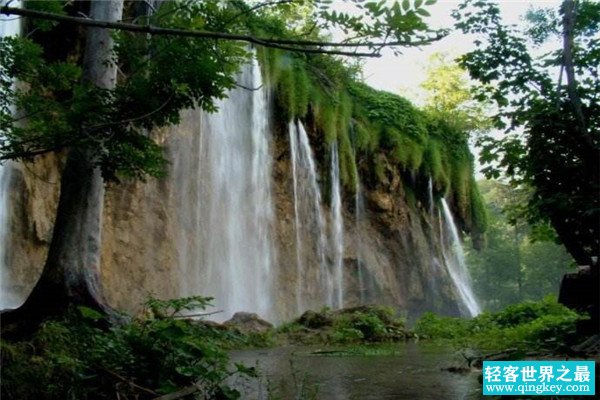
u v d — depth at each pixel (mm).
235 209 22797
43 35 15797
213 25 4809
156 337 4230
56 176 16453
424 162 30906
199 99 5262
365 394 4949
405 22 2832
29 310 6664
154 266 19031
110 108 5035
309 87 25062
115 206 18312
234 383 5648
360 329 13453
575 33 8211
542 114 7879
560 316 11656
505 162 8695
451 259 33531
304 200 25750
